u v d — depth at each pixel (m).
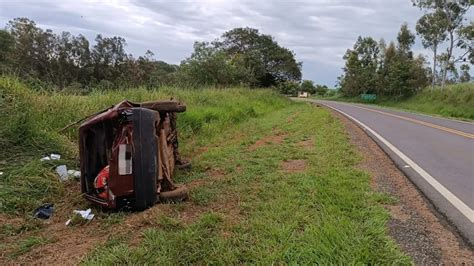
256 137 9.55
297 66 67.50
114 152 3.93
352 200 4.34
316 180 5.18
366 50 62.34
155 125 4.19
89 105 7.79
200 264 2.89
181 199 4.31
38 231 3.56
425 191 5.08
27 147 5.41
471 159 7.45
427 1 37.97
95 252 3.06
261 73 54.00
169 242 3.18
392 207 4.34
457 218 4.06
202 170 5.98
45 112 6.46
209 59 27.08
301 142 8.98
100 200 4.02
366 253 2.99
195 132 9.62
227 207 4.15
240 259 2.96
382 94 52.28
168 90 13.46
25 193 4.29
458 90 32.50
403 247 3.26
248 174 5.60
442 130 12.82
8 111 5.73
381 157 7.43
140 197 3.95
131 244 3.20
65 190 4.57
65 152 5.60
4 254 3.09
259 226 3.54
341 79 67.56
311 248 3.06
